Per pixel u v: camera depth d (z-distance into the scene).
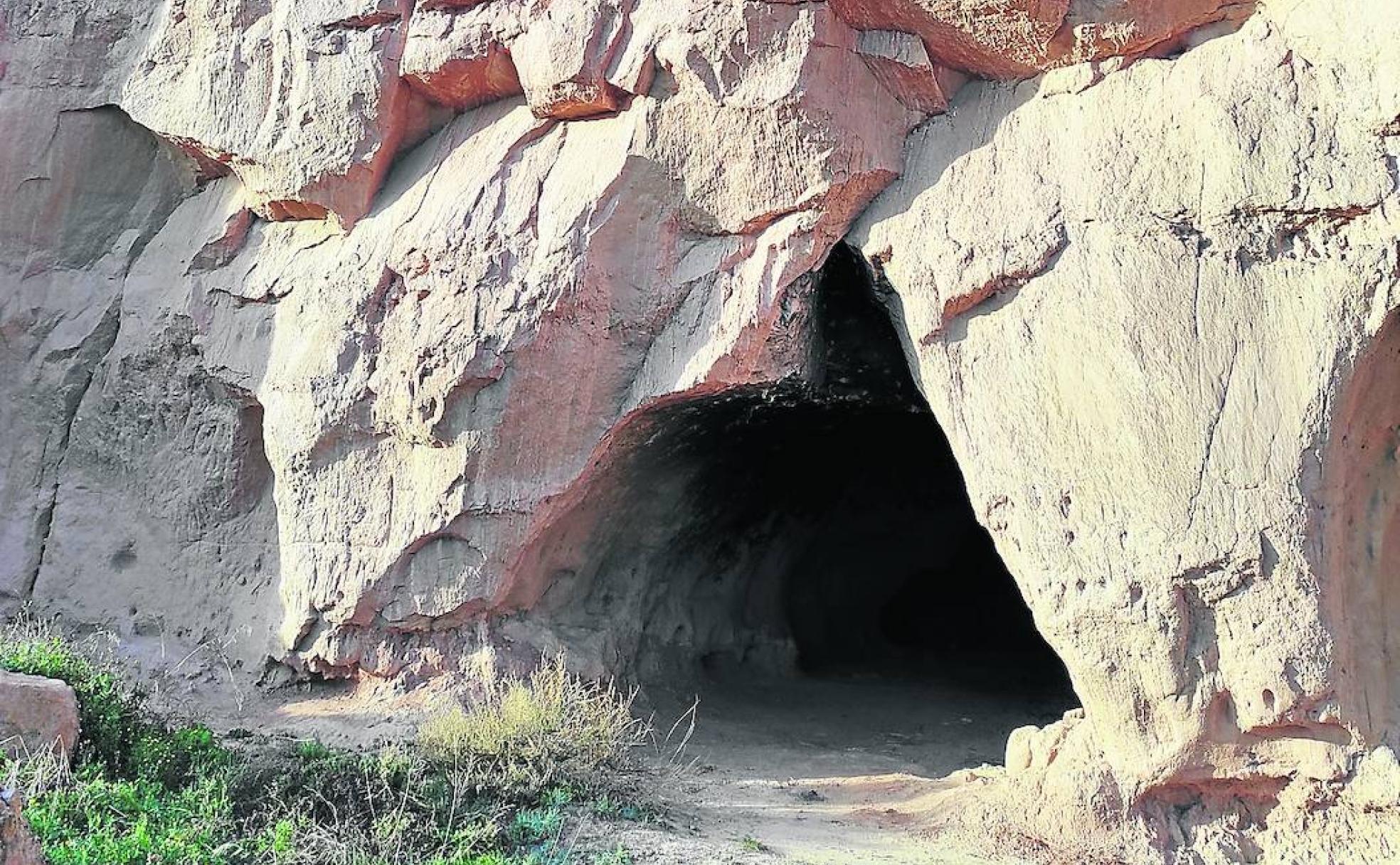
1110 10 6.21
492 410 7.44
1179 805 5.76
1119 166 6.21
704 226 7.36
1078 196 6.29
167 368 8.99
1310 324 5.59
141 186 9.48
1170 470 5.72
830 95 6.86
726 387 7.31
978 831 6.06
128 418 9.17
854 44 6.94
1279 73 5.84
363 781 5.80
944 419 6.56
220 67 8.54
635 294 7.41
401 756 6.13
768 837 5.95
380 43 8.01
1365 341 5.48
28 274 9.44
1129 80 6.32
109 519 9.14
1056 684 11.18
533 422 7.45
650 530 8.91
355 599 7.73
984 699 10.44
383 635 7.83
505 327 7.37
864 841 5.98
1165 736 5.67
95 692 5.89
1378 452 5.80
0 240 9.45
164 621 8.70
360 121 8.04
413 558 7.71
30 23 9.49
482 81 7.99
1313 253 5.72
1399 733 5.41
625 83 7.30
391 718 7.38
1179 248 5.95
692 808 6.42
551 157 7.69
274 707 7.93
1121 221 6.12
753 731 8.76
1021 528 6.09
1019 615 13.16
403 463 7.77
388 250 7.86
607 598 8.84
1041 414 6.15
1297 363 5.58
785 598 11.16
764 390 7.61
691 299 7.37
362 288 7.87
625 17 7.33
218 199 9.07
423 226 7.79
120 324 9.25
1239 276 5.80
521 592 7.82
